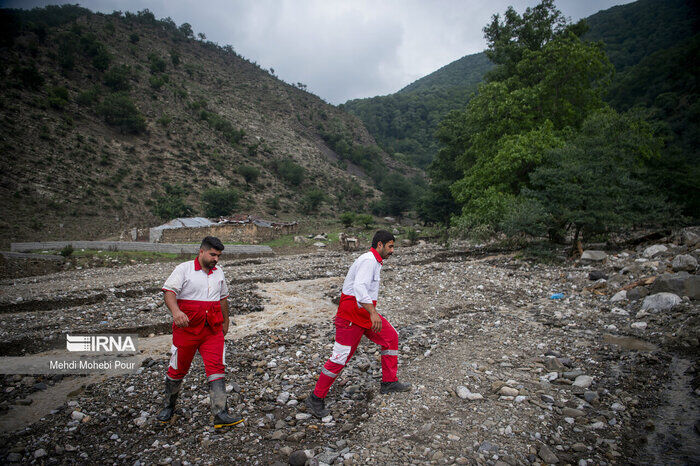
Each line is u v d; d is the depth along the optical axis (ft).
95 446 11.19
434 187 159.43
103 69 336.90
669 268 30.40
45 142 211.41
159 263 77.20
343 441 11.00
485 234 67.87
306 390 14.88
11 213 151.84
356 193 376.48
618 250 50.65
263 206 268.82
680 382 14.14
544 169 48.75
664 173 78.89
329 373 12.71
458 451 10.18
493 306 28.73
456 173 150.20
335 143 554.87
